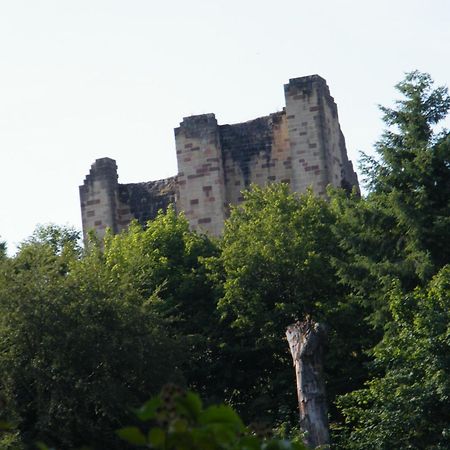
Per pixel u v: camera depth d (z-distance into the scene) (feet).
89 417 314.76
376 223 360.48
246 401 388.78
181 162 561.43
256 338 387.55
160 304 377.91
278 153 556.92
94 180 568.82
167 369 330.34
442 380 274.16
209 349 386.93
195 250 429.38
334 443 334.65
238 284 381.81
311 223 402.72
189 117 558.97
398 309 305.73
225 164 563.07
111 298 332.39
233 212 433.89
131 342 323.16
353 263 357.20
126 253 406.41
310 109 551.59
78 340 318.04
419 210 353.72
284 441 63.00
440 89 372.38
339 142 582.76
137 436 61.72
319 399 331.16
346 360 375.04
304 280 381.60
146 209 572.92
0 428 72.64
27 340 319.06
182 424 60.34
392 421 276.41
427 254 344.08
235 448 60.90
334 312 371.35
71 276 336.29
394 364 288.51
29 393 317.42
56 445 310.04
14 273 341.62
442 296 294.25
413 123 367.45
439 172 361.30
